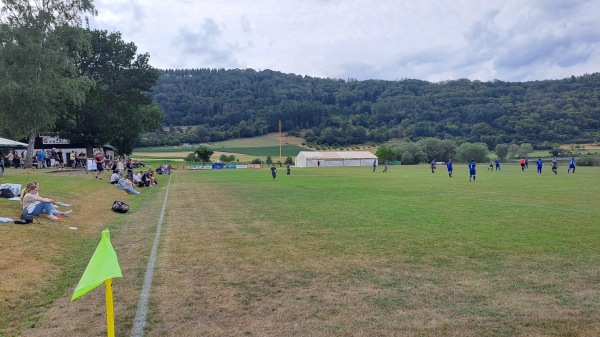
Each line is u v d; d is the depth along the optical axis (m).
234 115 191.88
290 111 183.75
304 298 6.91
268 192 28.23
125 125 57.81
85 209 17.62
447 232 12.54
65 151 59.72
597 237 11.57
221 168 93.62
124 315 6.33
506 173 53.28
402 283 7.62
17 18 36.72
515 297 6.77
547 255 9.52
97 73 56.44
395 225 13.92
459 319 5.91
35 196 13.53
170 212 18.41
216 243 11.38
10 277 7.85
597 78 178.00
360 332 5.54
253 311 6.38
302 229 13.35
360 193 26.59
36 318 6.31
